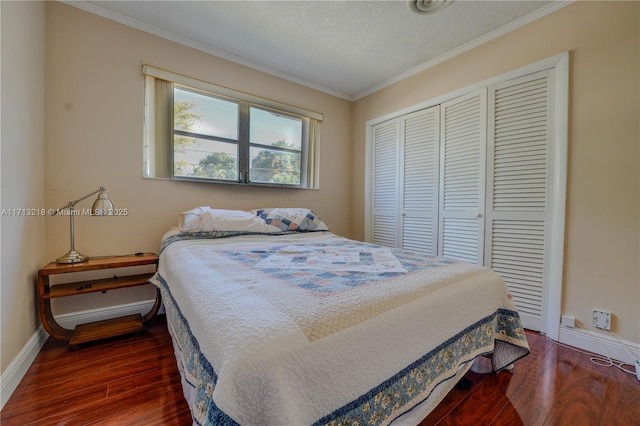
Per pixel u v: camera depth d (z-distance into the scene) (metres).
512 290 2.09
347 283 1.03
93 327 1.84
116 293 2.11
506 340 1.37
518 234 2.05
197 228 2.05
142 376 1.42
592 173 1.71
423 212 2.72
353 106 3.46
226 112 2.53
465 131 2.37
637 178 1.56
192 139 2.37
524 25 1.99
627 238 1.59
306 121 3.05
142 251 2.15
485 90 2.22
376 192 3.22
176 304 1.19
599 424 1.11
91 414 1.15
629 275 1.59
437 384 1.00
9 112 1.31
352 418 0.74
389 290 0.98
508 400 1.25
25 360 1.45
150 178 2.17
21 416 1.14
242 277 1.09
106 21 1.98
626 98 1.59
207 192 2.45
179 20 2.05
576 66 1.76
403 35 2.20
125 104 2.06
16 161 1.39
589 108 1.71
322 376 0.68
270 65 2.68
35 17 1.64
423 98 2.69
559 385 1.36
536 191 1.96
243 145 2.62
